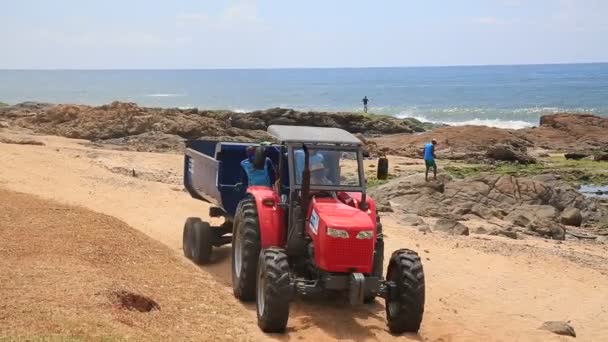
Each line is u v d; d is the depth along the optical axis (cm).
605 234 2434
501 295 1285
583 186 3609
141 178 2528
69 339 670
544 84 18650
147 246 1173
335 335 892
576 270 1578
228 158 1315
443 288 1263
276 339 856
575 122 6000
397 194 2600
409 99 13862
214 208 1273
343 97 15012
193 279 1059
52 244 1048
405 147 4856
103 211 1677
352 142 996
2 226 1137
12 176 2005
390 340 887
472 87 18000
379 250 986
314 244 903
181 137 4575
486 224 2322
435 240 1738
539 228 2269
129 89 19050
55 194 1812
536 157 4812
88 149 3412
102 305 802
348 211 914
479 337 957
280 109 6125
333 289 880
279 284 860
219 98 14875
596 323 1178
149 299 870
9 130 4300
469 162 4450
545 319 1162
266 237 965
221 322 880
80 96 15388
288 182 1009
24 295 792
